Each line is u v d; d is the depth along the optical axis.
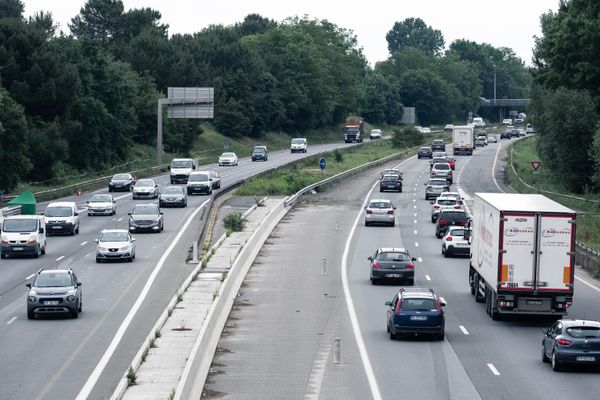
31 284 83.94
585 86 190.75
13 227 121.94
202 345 65.69
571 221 79.31
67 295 81.75
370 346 72.75
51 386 58.75
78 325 79.38
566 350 63.34
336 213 174.50
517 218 79.56
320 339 75.62
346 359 68.12
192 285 96.75
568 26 186.25
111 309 86.75
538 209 80.19
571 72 190.62
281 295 96.94
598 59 184.38
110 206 166.75
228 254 118.31
